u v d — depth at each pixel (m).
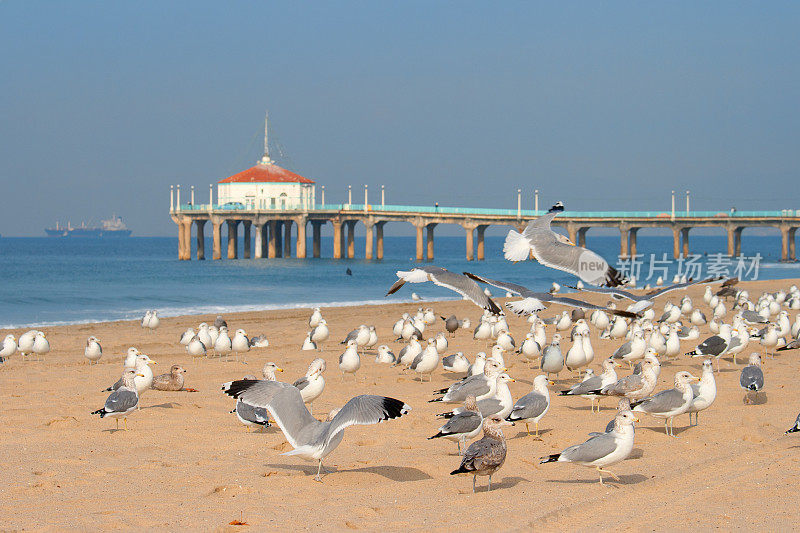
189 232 142.12
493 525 8.91
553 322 34.25
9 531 8.79
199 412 16.06
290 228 154.00
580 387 15.78
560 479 11.11
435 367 20.48
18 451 12.77
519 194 125.81
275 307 51.34
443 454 12.65
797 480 10.73
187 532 8.79
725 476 11.10
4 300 55.31
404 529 8.82
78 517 9.33
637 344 21.52
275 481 11.01
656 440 13.49
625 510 9.60
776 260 134.00
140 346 29.34
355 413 9.62
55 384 19.58
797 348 23.94
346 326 37.00
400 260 141.50
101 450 12.87
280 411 10.10
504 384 13.80
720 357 22.06
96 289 68.38
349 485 10.91
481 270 108.50
